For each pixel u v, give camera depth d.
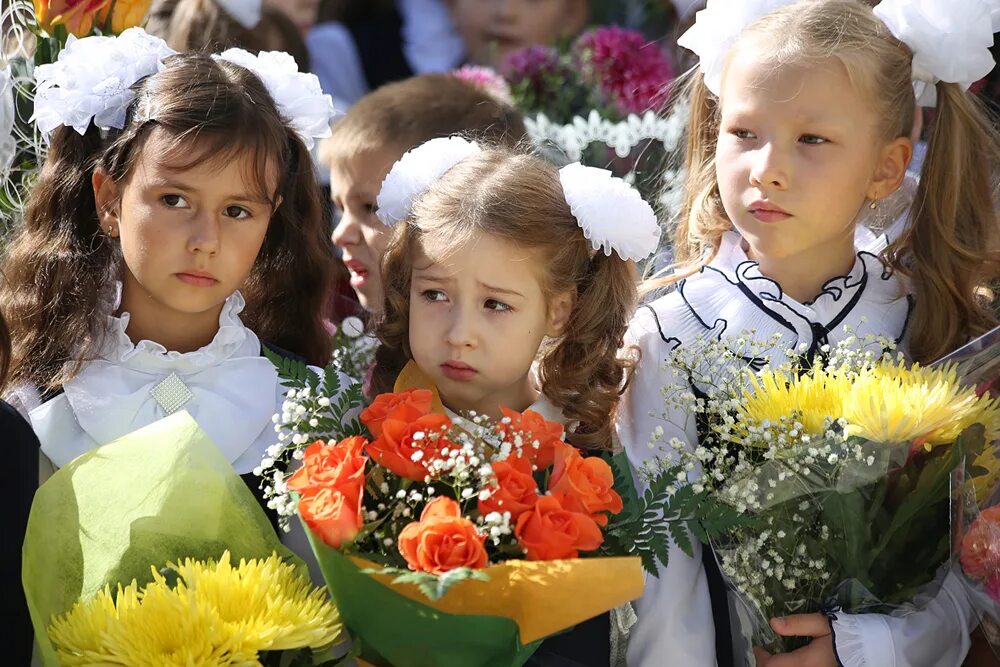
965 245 5.47
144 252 4.64
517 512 4.02
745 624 4.84
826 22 5.06
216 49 7.07
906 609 4.78
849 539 4.59
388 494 4.27
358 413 4.80
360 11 10.23
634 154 7.96
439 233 4.65
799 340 5.20
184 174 4.61
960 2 5.14
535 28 10.06
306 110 5.22
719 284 5.39
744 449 4.64
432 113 6.54
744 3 5.34
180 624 3.80
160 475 4.27
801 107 4.92
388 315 5.07
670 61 8.66
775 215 5.01
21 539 4.36
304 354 5.57
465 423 4.69
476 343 4.62
